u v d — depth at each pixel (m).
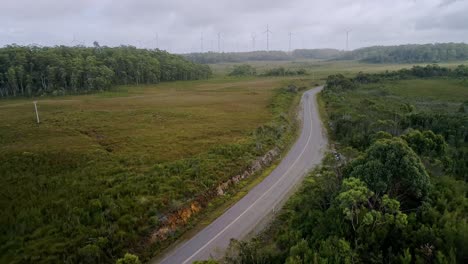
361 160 31.72
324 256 22.36
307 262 22.06
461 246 21.48
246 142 56.06
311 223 28.45
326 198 31.94
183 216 33.97
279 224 33.31
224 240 30.89
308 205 32.50
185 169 43.59
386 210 25.08
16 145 53.47
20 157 47.00
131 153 50.56
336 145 58.19
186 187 38.28
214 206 37.38
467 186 32.19
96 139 58.56
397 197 27.50
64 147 52.44
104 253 26.78
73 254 26.34
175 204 34.59
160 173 41.84
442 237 22.80
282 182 43.50
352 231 25.03
